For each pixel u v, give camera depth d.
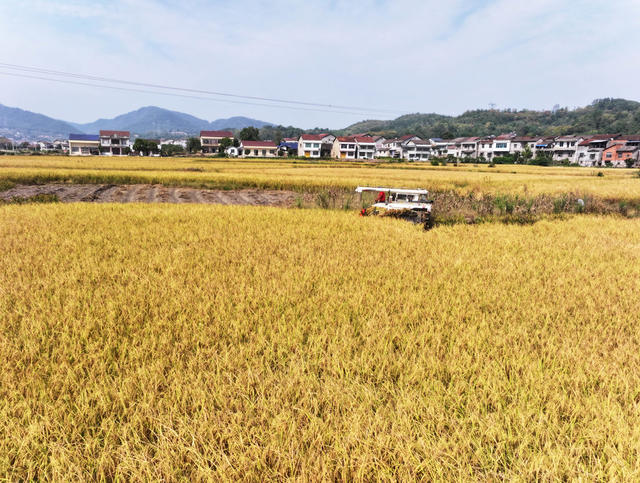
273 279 5.56
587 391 2.88
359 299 4.75
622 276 6.27
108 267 6.25
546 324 4.12
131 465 2.09
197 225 10.68
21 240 8.35
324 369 3.16
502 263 7.08
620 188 25.64
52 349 3.50
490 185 28.89
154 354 3.30
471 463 2.19
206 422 2.38
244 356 3.34
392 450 2.23
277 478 2.07
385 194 13.91
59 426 2.41
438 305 4.68
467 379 3.06
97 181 30.33
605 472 2.08
